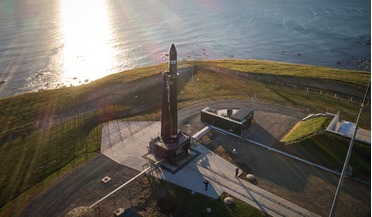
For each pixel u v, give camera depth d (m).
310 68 84.19
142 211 33.75
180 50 136.75
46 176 40.59
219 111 55.81
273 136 48.25
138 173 40.03
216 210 33.66
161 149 41.03
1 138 50.75
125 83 72.00
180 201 35.03
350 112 57.62
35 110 61.31
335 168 40.56
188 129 50.62
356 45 139.38
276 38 153.88
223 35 160.75
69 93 69.19
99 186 37.94
